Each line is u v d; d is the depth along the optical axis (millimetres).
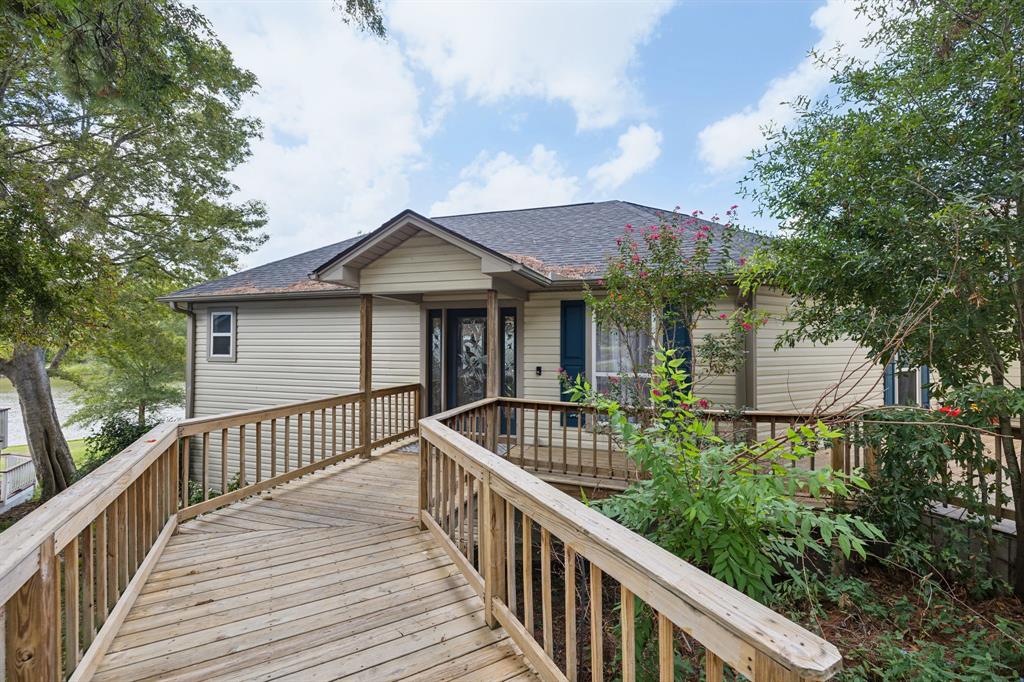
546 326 7371
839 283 3857
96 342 11344
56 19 4652
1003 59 3045
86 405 16594
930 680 2623
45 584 1670
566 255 7641
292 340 9281
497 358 5824
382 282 6262
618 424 2553
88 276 8344
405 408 8312
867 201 3502
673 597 1305
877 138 3506
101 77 5043
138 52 5195
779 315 6469
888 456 3889
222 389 9719
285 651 2396
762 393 6406
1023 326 3373
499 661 2326
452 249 5898
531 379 7438
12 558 1477
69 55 4918
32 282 7047
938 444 3500
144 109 5504
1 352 10453
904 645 3158
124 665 2270
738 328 5258
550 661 2033
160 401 16875
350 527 4094
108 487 2352
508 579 2496
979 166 3271
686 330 5844
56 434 12219
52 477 12031
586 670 3549
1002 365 3566
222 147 13016
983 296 3289
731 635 1111
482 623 2668
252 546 3682
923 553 3676
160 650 2391
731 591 1227
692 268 5352
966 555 3752
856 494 4059
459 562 3172
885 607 3555
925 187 3340
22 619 1607
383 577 3205
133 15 4984
